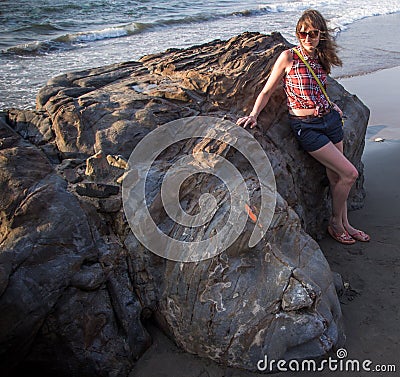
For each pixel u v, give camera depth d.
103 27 15.28
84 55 11.84
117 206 3.52
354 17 17.80
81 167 3.83
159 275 3.44
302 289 3.23
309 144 4.32
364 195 5.73
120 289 3.31
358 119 5.37
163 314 3.40
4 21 15.32
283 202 3.62
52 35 14.16
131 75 4.99
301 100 4.23
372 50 13.03
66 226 3.08
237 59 4.81
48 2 18.34
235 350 3.19
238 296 3.23
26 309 2.77
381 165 6.63
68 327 3.03
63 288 2.97
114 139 3.92
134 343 3.29
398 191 5.90
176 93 4.29
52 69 10.49
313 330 3.21
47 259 2.95
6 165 3.19
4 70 10.28
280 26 15.49
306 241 3.63
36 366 3.10
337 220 4.70
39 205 3.06
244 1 21.19
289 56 4.19
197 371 3.22
